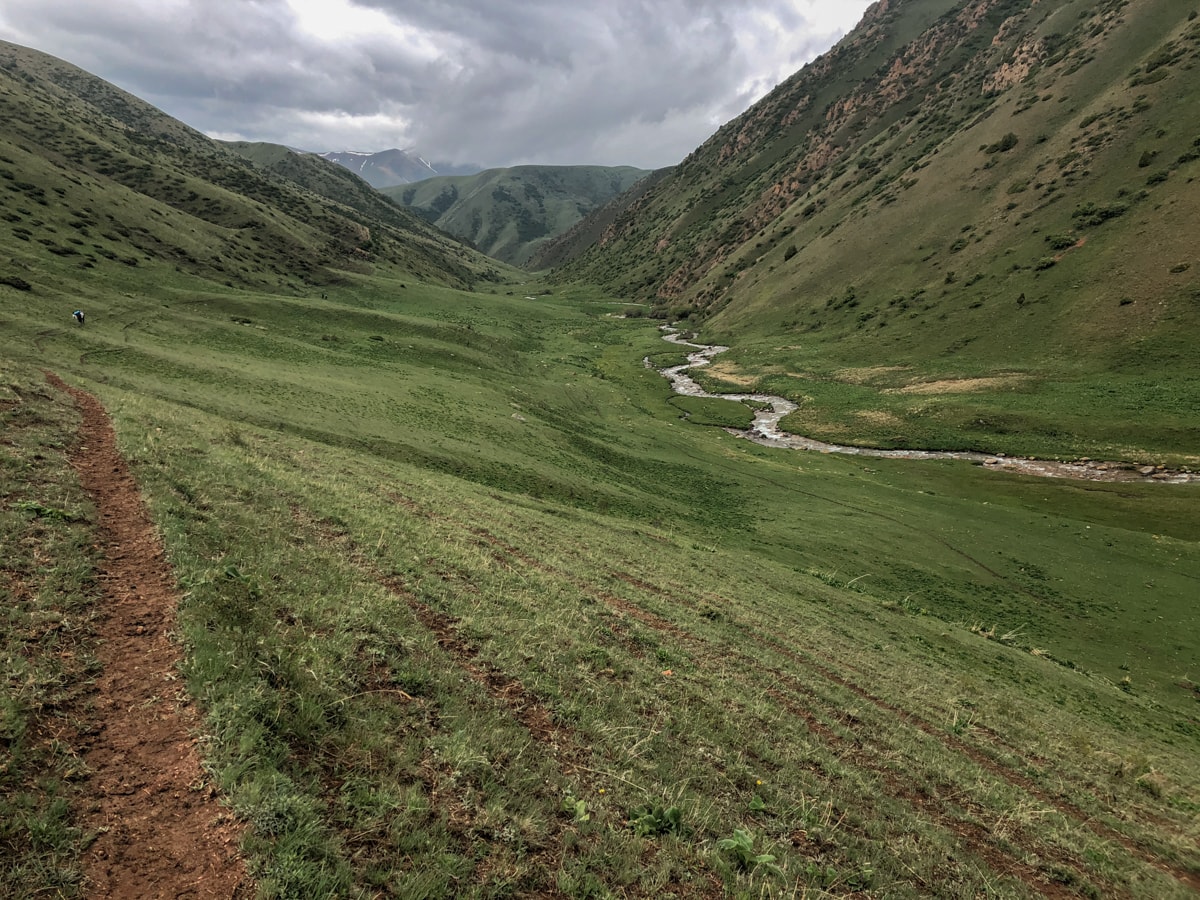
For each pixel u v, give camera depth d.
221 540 13.35
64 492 13.36
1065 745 21.25
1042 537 55.41
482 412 66.81
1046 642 37.94
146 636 8.84
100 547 11.38
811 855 9.33
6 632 7.97
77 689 7.42
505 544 24.78
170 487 15.40
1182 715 30.78
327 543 16.27
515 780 8.35
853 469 77.06
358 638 10.78
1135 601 44.06
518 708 10.73
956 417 91.06
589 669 13.75
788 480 68.62
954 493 69.69
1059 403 88.62
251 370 55.38
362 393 59.31
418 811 7.09
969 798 14.19
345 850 6.24
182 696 7.66
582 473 56.78
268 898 5.44
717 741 12.34
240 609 10.02
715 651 19.28
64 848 5.45
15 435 16.23
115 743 6.77
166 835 5.83
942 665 28.23
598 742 10.45
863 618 32.84
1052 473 73.25
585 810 8.23
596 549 29.98
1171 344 92.12
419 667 10.59
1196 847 15.48
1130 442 76.50
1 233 84.69
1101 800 17.19
